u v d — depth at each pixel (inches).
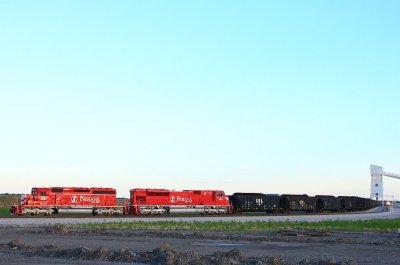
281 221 2738.7
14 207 3024.1
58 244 1336.1
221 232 1891.0
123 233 1724.9
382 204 7731.3
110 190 3334.2
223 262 974.4
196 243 1423.5
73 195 3164.4
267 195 4222.4
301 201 4466.0
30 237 1547.7
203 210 3695.9
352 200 5349.4
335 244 1438.2
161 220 2709.2
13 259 1029.2
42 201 3048.7
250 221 2691.9
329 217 3592.5
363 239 1636.3
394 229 2162.9
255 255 1135.6
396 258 1096.8
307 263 969.5
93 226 2096.5
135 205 3388.3
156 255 1061.8
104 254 1070.4
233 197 3988.7
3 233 1686.8
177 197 3585.1
